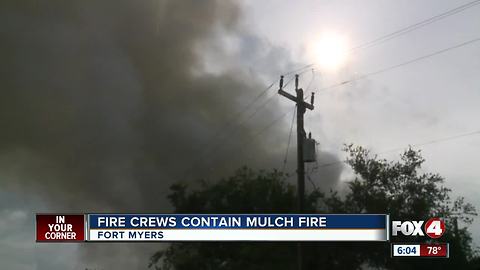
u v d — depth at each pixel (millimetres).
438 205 41281
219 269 42125
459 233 41531
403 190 41469
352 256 40094
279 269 39688
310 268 40531
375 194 41000
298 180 30828
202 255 42281
